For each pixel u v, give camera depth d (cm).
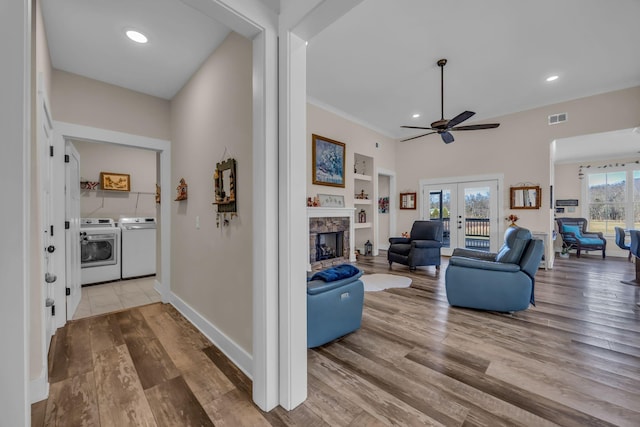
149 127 327
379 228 744
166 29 218
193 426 141
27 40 95
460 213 611
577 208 748
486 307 289
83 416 149
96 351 218
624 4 257
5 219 88
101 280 434
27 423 91
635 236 405
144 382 178
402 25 288
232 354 206
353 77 404
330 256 549
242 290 199
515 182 535
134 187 533
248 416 148
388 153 694
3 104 89
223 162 223
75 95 279
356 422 142
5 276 88
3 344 87
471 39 312
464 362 197
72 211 304
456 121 366
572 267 524
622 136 530
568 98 473
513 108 524
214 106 241
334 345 222
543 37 307
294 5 144
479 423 140
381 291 368
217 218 233
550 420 142
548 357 203
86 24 212
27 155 93
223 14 136
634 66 369
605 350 212
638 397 159
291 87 151
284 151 151
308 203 484
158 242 384
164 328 263
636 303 319
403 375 182
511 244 291
